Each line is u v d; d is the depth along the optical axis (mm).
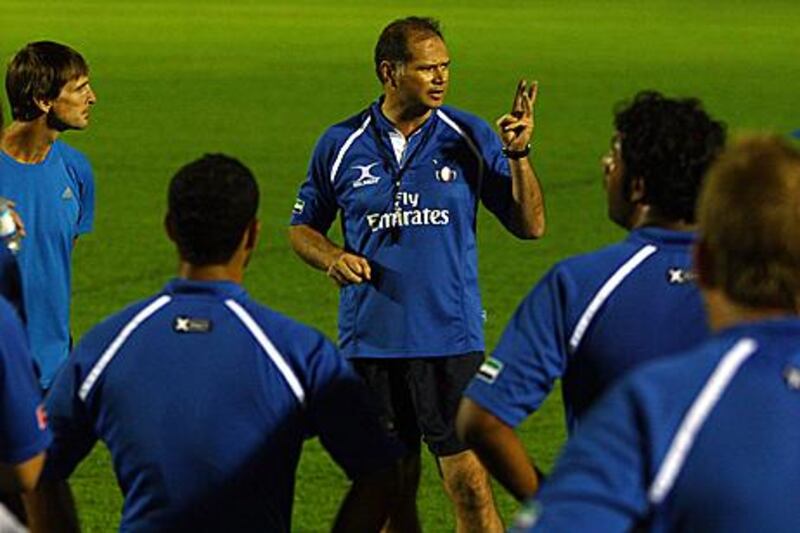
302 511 28438
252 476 15039
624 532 9922
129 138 78625
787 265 10367
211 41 133500
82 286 47281
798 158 10414
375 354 24797
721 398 10281
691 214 15375
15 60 23719
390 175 24688
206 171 15148
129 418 15102
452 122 24859
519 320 15594
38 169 23938
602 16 166000
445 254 24656
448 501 29344
